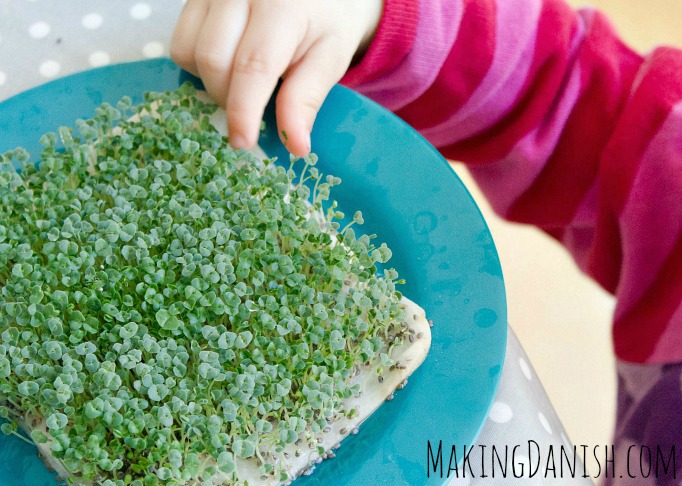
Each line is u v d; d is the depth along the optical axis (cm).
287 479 22
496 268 24
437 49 29
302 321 24
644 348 30
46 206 24
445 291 25
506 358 27
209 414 23
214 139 26
